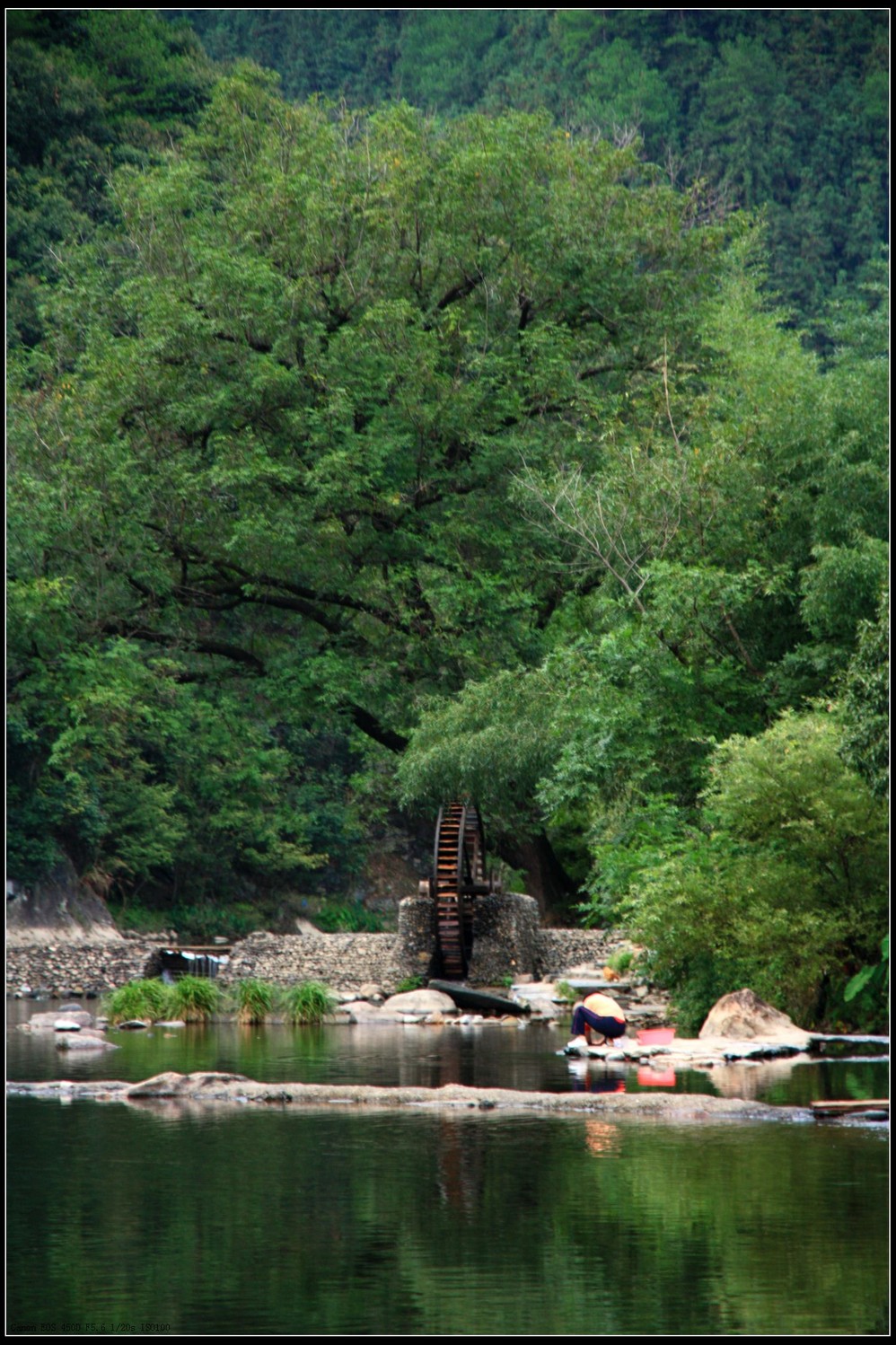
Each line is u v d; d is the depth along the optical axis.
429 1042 70.69
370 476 123.44
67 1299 25.83
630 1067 58.88
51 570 128.88
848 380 87.62
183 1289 26.42
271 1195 33.78
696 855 73.06
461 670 125.06
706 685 86.44
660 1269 27.45
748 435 92.25
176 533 131.12
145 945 129.25
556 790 86.44
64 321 141.50
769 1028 65.50
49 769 170.38
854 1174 35.69
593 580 124.94
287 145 135.75
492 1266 27.78
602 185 135.75
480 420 128.75
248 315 125.19
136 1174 36.25
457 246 129.38
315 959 107.00
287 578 134.88
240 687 158.00
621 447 105.88
